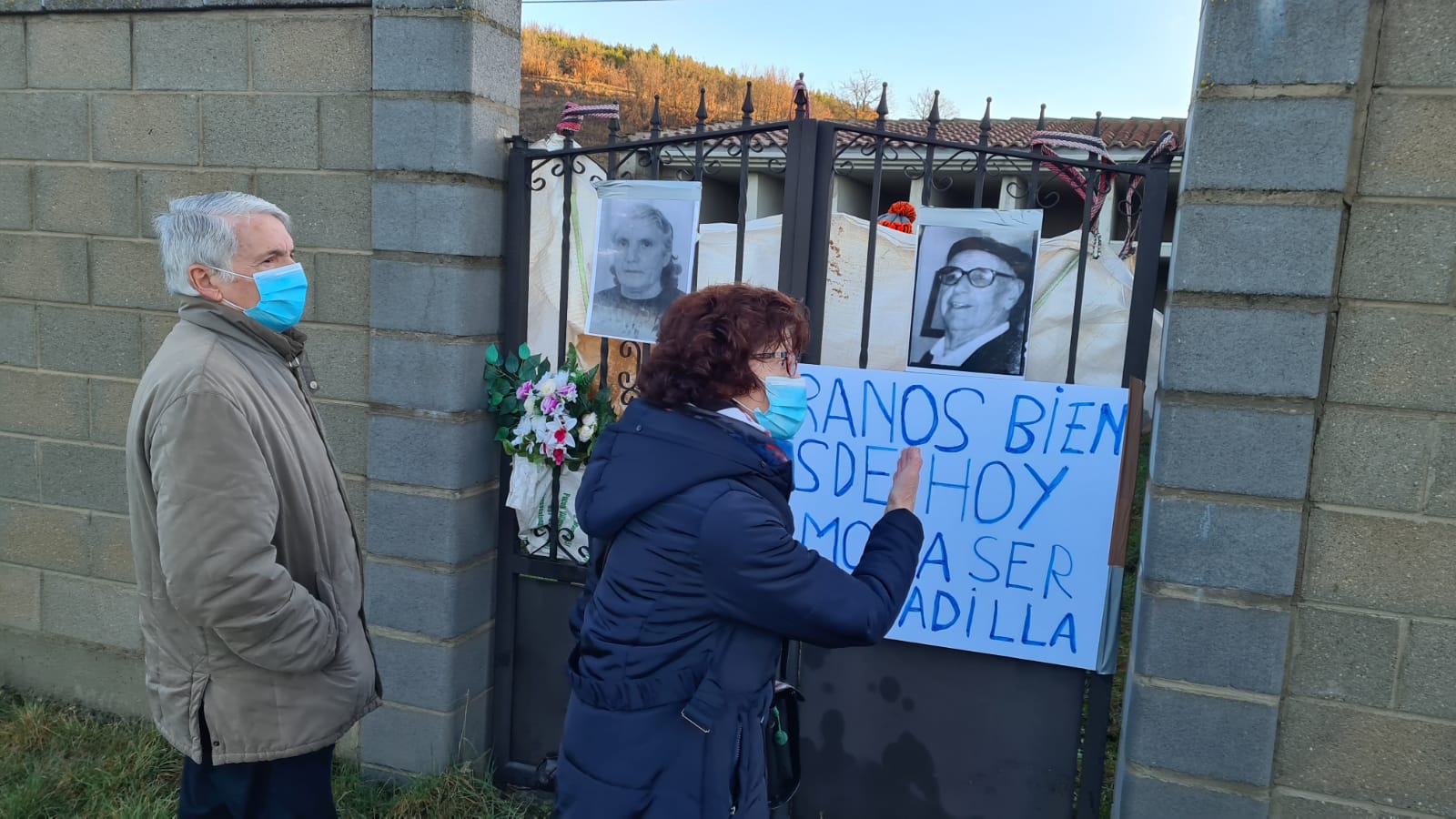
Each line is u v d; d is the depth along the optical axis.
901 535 1.69
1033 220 2.46
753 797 1.57
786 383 1.67
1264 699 2.19
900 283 2.73
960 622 2.59
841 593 1.52
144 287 3.15
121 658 3.38
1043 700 2.59
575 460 2.86
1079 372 2.60
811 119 2.60
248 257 2.00
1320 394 2.12
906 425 2.58
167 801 2.90
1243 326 2.12
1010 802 2.64
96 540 3.33
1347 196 2.06
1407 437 2.07
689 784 1.54
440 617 2.92
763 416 1.68
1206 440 2.17
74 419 3.29
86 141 3.15
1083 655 2.50
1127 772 2.32
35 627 3.47
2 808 2.86
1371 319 2.07
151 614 2.00
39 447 3.35
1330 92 2.02
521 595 3.08
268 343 2.05
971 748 2.66
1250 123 2.07
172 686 2.01
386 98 2.78
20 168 3.23
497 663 3.11
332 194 2.92
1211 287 2.13
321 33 2.87
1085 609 2.49
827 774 2.79
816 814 2.81
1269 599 2.16
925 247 2.54
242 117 2.98
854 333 2.79
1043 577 2.51
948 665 2.65
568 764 1.63
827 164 2.60
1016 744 2.62
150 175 3.10
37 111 3.19
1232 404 2.15
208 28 2.97
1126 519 2.44
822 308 2.64
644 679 1.55
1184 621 2.23
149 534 1.96
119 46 3.07
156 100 3.06
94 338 3.23
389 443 2.90
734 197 7.91
